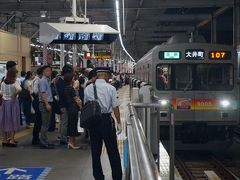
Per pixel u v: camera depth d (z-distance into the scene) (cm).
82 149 1094
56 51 4144
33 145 1151
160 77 1398
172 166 781
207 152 1599
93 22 3528
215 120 1395
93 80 762
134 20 3634
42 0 2752
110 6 2653
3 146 1127
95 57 4019
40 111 1094
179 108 1390
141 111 908
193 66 1397
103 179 718
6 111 1089
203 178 1199
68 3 2697
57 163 926
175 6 2672
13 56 2178
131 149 323
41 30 1327
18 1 2777
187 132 1404
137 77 2461
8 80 1079
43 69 1078
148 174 251
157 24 4103
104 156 1023
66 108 1138
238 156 1520
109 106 709
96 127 706
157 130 846
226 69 1405
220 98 1397
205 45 1399
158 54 1396
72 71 1091
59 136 1223
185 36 1539
